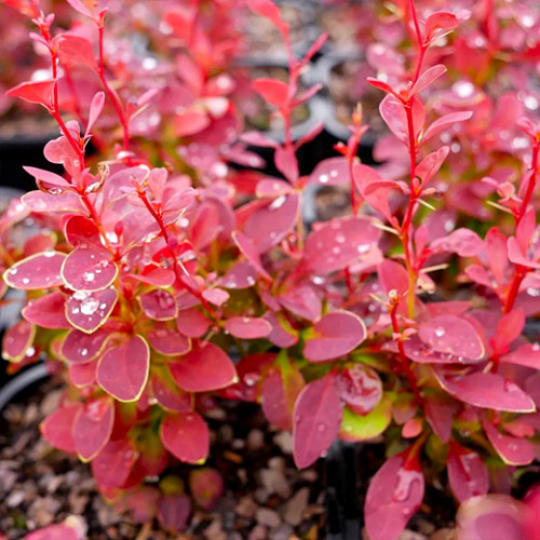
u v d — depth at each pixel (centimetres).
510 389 28
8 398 37
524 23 36
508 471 30
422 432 30
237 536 32
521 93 39
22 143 52
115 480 30
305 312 29
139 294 28
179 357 29
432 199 37
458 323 27
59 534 26
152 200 25
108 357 27
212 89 39
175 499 33
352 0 58
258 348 32
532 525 21
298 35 67
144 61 37
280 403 30
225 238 31
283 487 34
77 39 27
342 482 32
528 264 26
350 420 30
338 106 55
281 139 50
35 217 33
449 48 39
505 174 36
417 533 31
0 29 53
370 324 32
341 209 46
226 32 49
